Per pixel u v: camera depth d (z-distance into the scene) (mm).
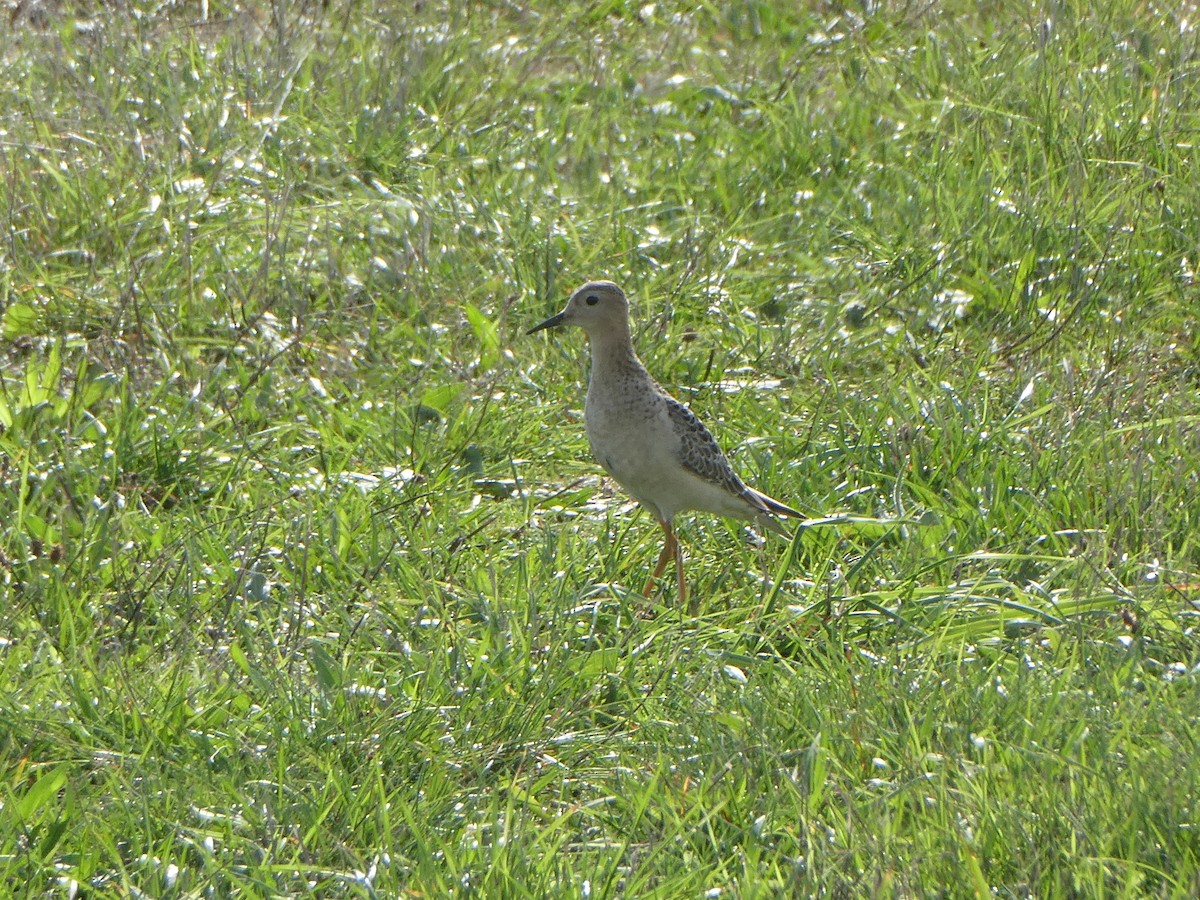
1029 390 12461
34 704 8320
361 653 9141
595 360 10578
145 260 14180
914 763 7805
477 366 13281
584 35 20297
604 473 12039
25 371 12164
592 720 8711
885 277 14711
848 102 17594
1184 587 9969
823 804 7707
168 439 11438
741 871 7281
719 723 8367
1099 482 11008
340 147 16203
